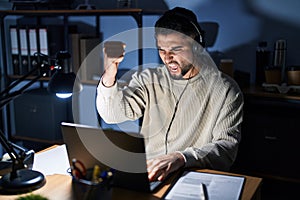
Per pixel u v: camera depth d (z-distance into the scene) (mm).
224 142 1660
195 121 1866
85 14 2572
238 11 2498
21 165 1312
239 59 2547
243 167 2316
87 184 1107
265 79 2336
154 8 2682
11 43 2814
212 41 2592
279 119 2182
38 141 2832
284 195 2357
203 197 1177
